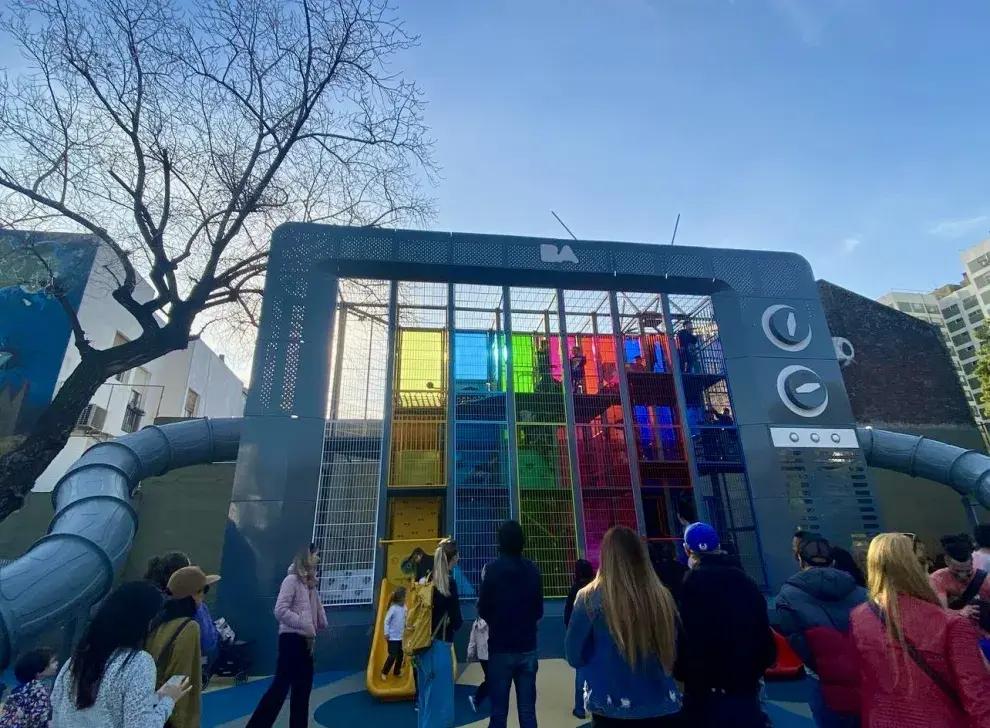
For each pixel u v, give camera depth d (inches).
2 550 431.5
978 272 3129.9
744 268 505.7
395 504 416.8
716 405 467.8
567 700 263.1
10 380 539.8
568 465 426.3
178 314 390.9
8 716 153.3
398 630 281.6
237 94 398.0
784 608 129.2
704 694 116.6
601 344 477.4
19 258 573.0
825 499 427.2
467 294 465.4
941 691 89.6
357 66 418.3
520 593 169.3
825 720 120.6
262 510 360.2
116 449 382.6
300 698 188.2
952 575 190.4
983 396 883.4
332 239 444.5
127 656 99.0
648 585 116.1
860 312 687.1
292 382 396.5
